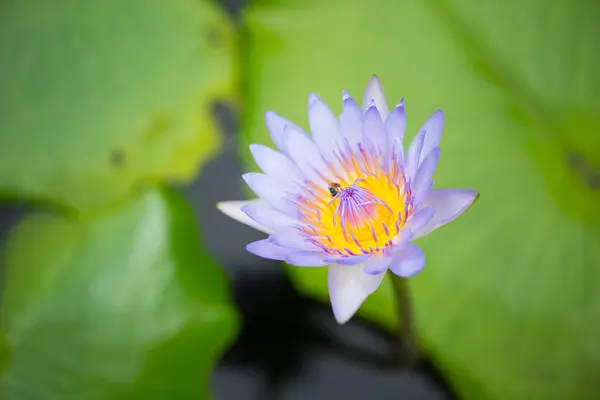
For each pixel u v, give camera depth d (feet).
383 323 2.39
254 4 2.59
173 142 2.57
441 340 2.36
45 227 2.49
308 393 2.41
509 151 2.42
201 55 2.60
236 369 2.44
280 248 2.15
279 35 2.55
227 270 2.53
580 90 2.43
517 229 2.38
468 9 2.49
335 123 2.23
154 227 2.42
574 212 2.37
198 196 2.57
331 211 2.23
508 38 2.47
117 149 2.56
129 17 2.62
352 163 2.23
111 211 2.46
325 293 2.41
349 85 2.50
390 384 2.40
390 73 2.50
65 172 2.55
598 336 2.32
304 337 2.46
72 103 2.58
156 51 2.61
